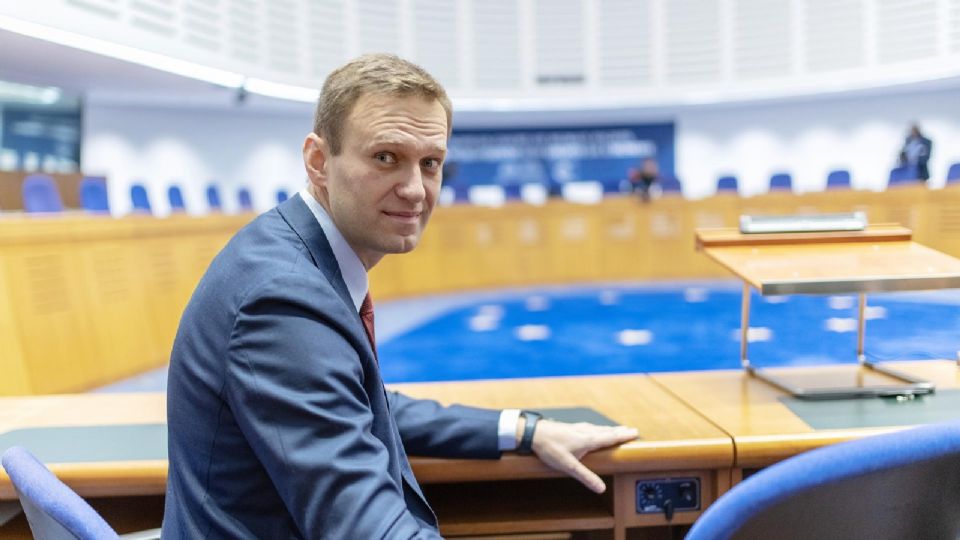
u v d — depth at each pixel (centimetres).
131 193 695
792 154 1069
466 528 116
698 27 833
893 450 51
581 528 117
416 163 91
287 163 1070
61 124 820
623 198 795
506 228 780
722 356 396
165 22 562
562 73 847
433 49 812
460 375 377
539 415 114
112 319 392
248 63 650
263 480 82
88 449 116
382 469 77
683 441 112
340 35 743
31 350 333
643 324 506
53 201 523
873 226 154
